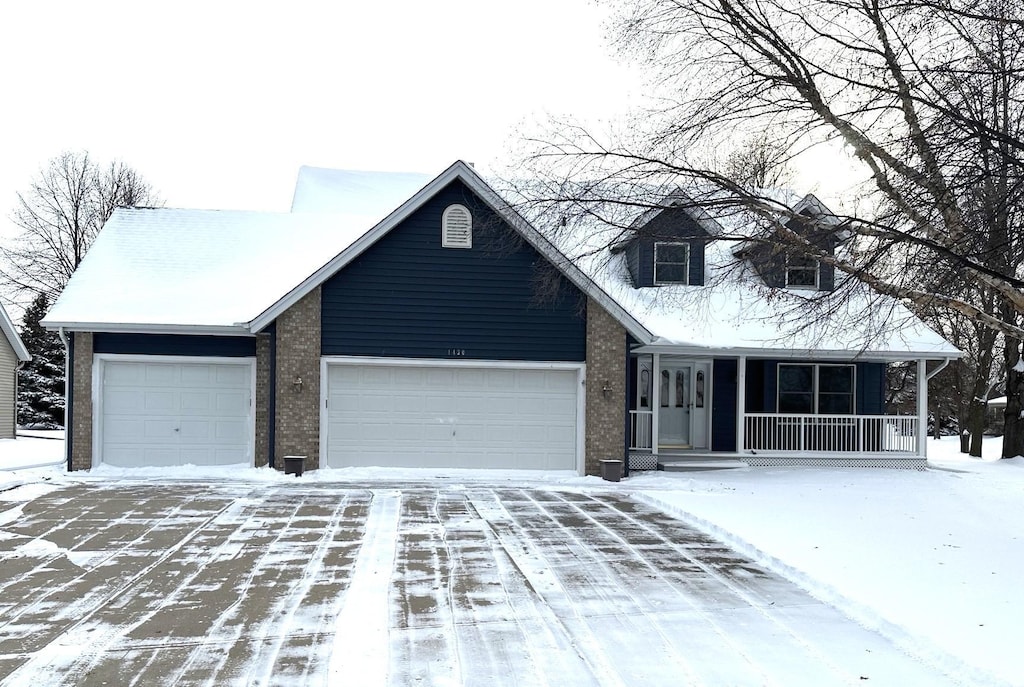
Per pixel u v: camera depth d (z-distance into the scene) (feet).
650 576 30.66
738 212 43.78
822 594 28.25
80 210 154.10
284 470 59.52
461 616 25.07
